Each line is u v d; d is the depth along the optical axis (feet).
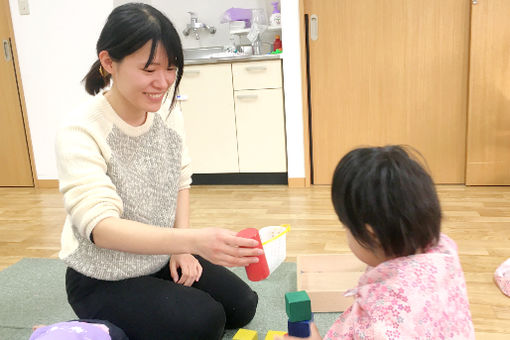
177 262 4.53
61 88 11.17
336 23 9.87
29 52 11.12
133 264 4.01
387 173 2.42
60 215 9.29
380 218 2.40
